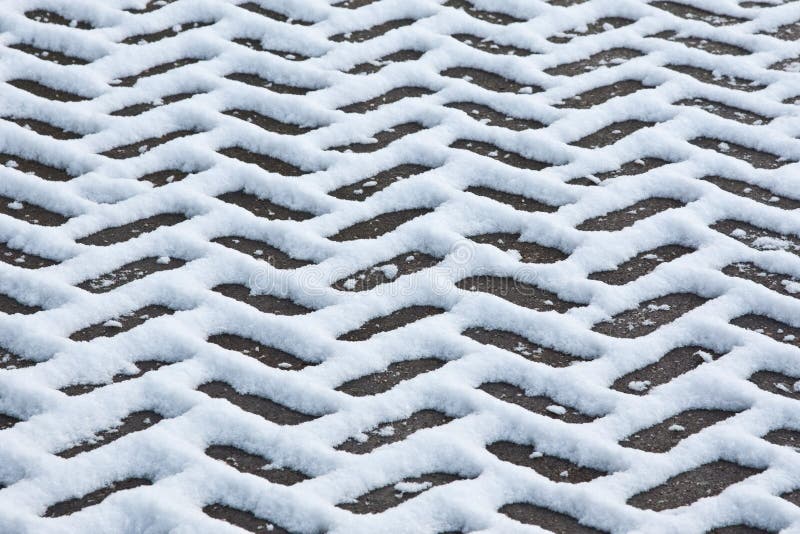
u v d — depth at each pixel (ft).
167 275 11.37
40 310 10.94
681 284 11.60
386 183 12.96
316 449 9.49
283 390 10.15
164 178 12.93
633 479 9.30
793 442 9.81
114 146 13.34
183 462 9.29
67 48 14.92
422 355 10.70
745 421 9.93
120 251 11.70
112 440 9.59
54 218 12.24
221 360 10.39
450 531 8.90
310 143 13.42
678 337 10.92
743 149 13.66
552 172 13.08
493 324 11.09
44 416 9.66
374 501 9.13
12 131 13.26
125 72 14.57
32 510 8.85
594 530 8.95
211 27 15.48
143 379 10.11
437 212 12.44
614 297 11.33
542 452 9.69
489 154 13.50
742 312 11.28
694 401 10.20
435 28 15.78
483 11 16.40
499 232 12.36
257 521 8.92
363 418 9.87
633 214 12.59
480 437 9.76
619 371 10.50
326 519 8.82
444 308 11.32
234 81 14.44
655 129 13.83
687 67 15.21
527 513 9.11
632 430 9.86
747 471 9.53
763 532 8.98
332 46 15.19
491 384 10.43
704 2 16.63
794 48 15.57
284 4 16.08
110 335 10.68
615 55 15.43
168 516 8.73
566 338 10.85
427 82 14.71
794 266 11.75
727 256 11.96
